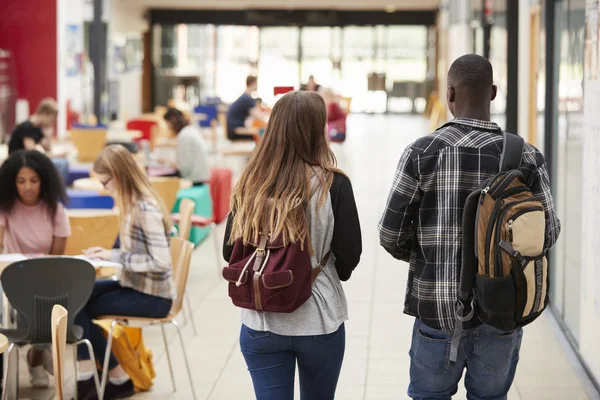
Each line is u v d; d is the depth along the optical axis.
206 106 25.14
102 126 15.95
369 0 31.97
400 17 34.56
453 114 3.77
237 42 35.66
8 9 19.11
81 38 21.41
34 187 6.21
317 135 3.71
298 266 3.61
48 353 5.91
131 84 30.66
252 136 18.45
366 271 9.65
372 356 6.64
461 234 3.60
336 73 36.25
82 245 6.45
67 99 20.31
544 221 3.55
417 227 3.68
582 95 6.54
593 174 5.92
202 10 34.25
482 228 3.49
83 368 5.74
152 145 17.73
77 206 9.80
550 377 6.18
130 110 30.44
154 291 5.64
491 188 3.50
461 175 3.60
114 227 6.70
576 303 6.86
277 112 3.72
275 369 3.72
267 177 3.68
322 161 3.72
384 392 5.87
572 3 7.05
